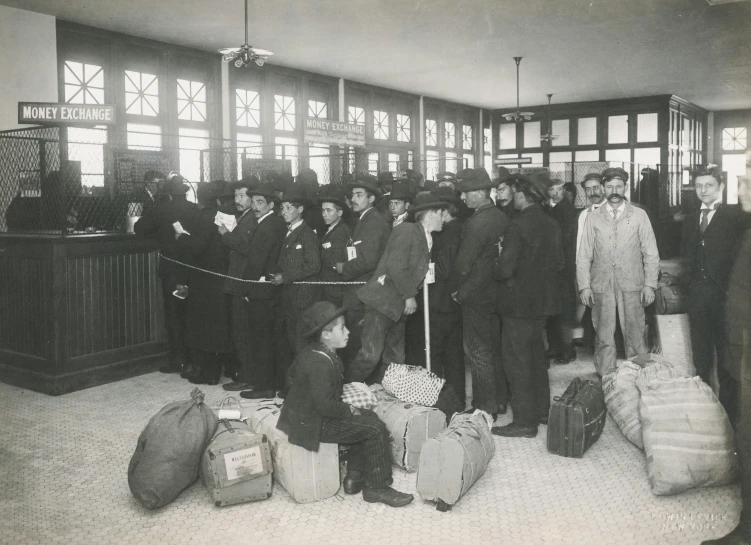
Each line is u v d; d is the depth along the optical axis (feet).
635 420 13.82
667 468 11.46
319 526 10.83
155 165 28.04
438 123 54.34
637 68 42.96
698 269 14.03
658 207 35.42
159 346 21.91
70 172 22.50
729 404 13.10
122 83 32.86
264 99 39.78
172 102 35.06
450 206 16.34
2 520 11.14
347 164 37.14
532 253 14.61
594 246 17.12
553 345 21.38
